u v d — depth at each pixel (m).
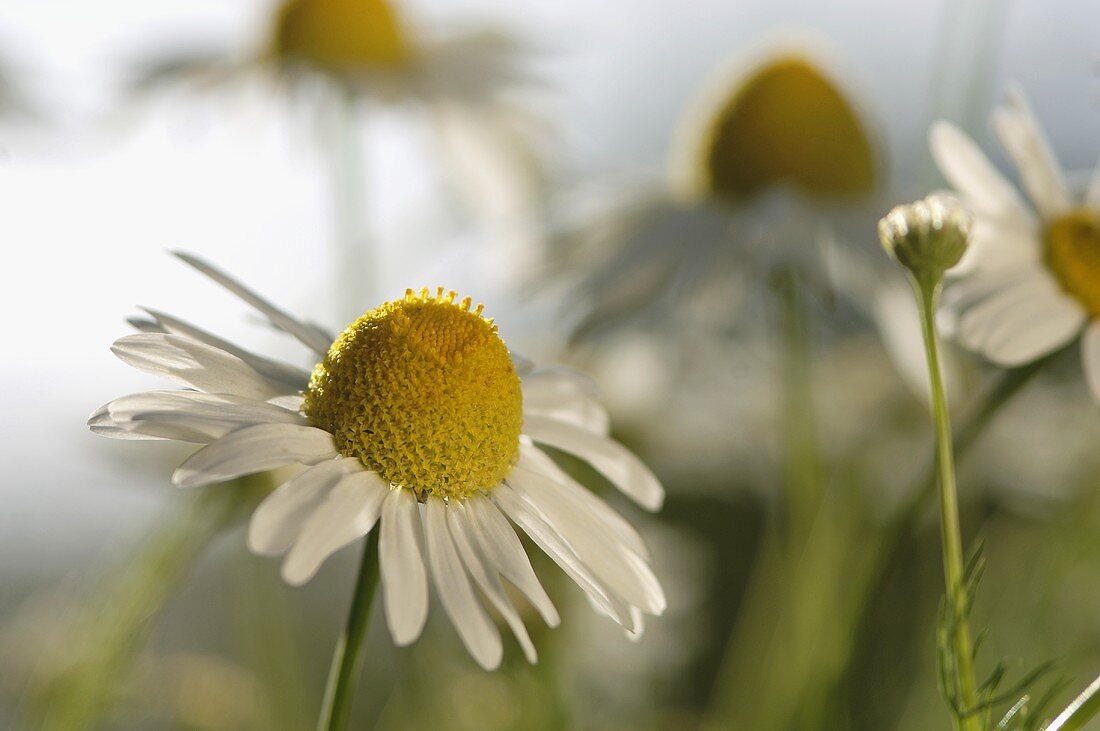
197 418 0.16
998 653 0.21
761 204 0.24
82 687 0.20
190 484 0.15
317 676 0.24
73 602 0.22
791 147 0.24
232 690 0.21
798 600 0.20
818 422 0.23
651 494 0.17
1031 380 0.18
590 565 0.16
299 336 0.16
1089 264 0.18
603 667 0.21
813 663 0.19
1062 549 0.21
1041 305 0.18
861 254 0.23
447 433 0.16
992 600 0.22
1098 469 0.21
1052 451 0.24
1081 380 0.24
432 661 0.21
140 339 0.16
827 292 0.21
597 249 0.24
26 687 0.20
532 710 0.20
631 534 0.17
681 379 0.24
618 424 0.24
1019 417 0.24
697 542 0.24
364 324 0.16
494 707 0.20
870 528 0.21
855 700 0.21
